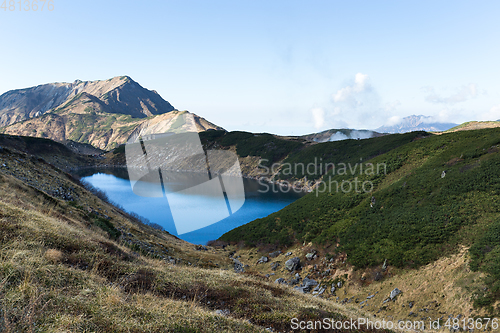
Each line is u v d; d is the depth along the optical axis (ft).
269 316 25.64
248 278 43.19
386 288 95.45
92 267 23.97
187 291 27.84
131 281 24.93
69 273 19.90
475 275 74.08
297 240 171.01
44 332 12.37
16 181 53.88
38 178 91.30
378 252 115.96
